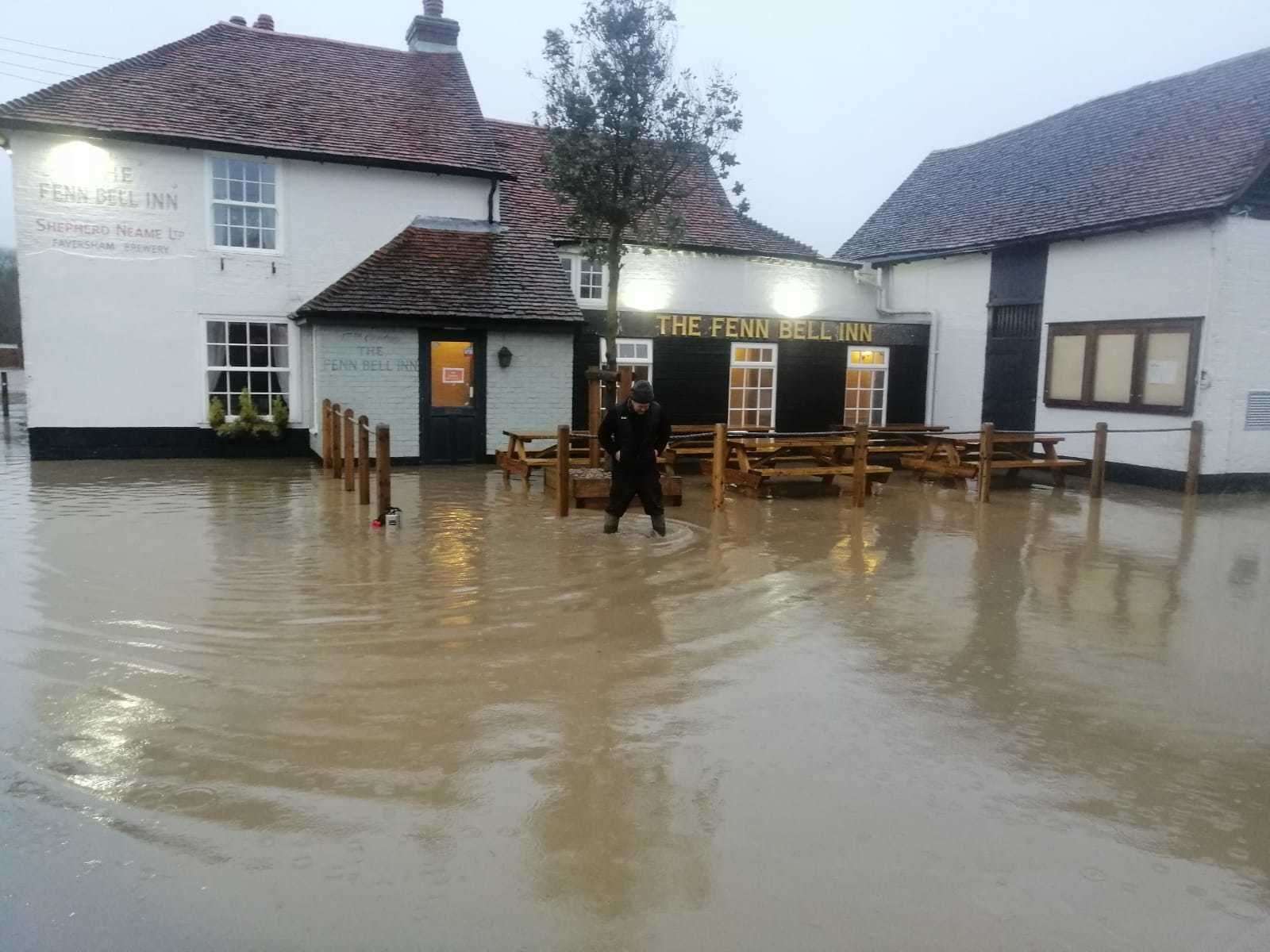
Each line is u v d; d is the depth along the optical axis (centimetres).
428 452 1594
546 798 420
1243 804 432
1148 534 1091
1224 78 1722
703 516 1137
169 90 1593
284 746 468
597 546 937
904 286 2038
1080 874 371
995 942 328
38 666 570
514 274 1664
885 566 893
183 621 663
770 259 1884
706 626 681
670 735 489
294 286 1625
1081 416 1641
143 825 392
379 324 1538
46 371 1506
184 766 445
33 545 895
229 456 1611
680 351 1762
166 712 506
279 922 331
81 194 1488
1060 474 1460
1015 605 764
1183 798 436
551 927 331
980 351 1852
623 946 322
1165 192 1513
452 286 1598
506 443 1638
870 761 465
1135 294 1530
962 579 848
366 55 1859
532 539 965
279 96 1681
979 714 529
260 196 1595
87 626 648
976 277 1855
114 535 950
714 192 2167
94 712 505
